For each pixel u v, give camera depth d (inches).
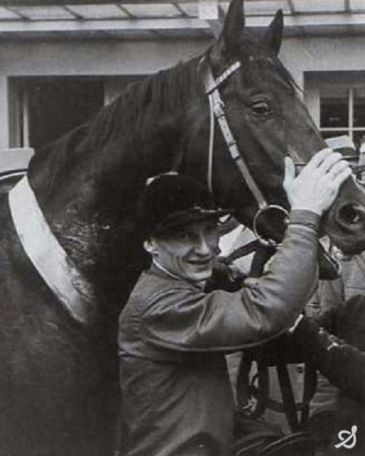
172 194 89.4
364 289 128.7
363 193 92.4
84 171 101.2
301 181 89.4
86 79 249.8
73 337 99.0
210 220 90.6
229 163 96.0
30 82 249.9
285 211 94.7
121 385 92.7
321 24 234.4
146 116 99.0
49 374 98.7
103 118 101.6
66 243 100.0
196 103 97.0
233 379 131.6
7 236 101.6
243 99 95.1
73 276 99.2
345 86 244.5
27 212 101.5
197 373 88.7
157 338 87.5
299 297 85.3
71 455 100.5
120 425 102.0
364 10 231.6
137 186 100.3
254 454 96.2
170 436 88.3
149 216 90.5
